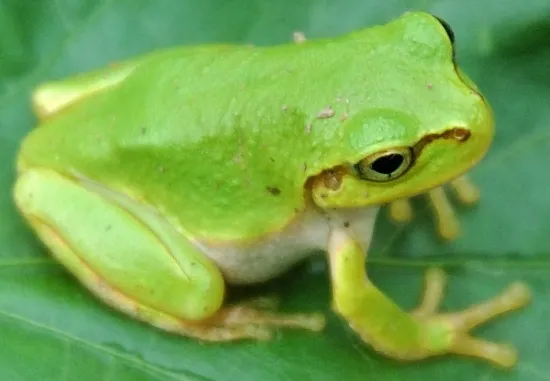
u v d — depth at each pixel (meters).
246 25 0.19
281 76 0.16
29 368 0.17
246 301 0.17
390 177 0.16
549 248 0.17
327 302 0.17
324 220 0.17
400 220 0.17
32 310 0.17
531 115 0.18
